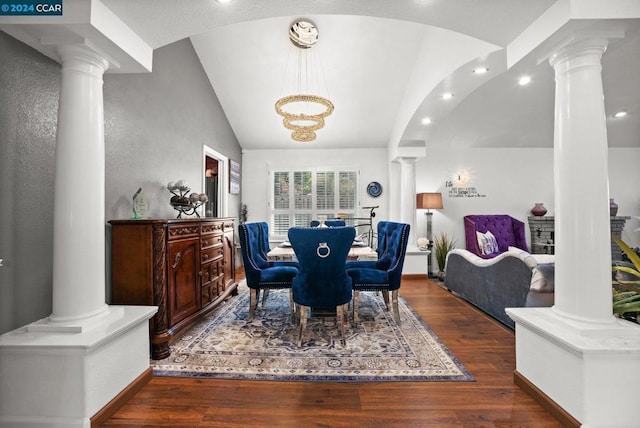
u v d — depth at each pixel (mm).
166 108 3168
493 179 5523
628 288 1750
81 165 1607
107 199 2289
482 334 2545
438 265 5121
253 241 3121
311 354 2178
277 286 2828
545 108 4410
